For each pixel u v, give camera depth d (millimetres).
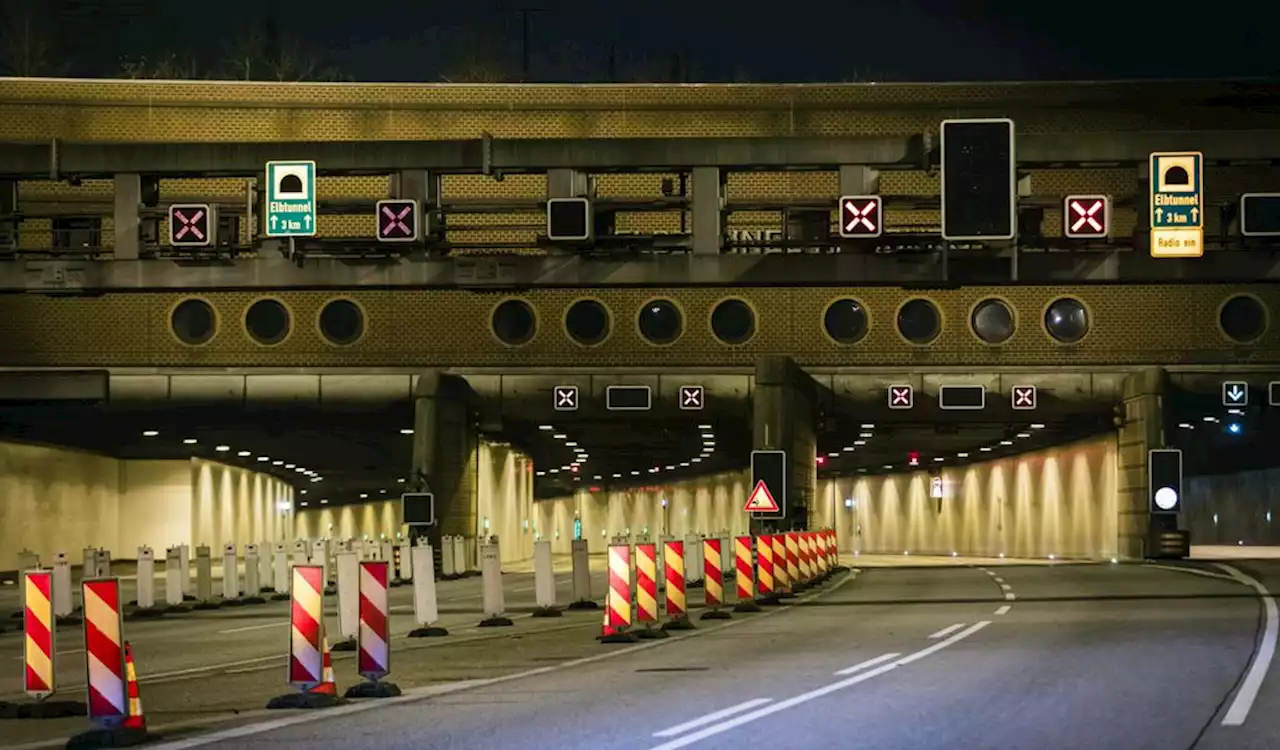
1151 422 65500
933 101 67000
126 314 66938
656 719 16078
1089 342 67125
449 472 65500
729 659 22984
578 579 38938
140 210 36969
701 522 144625
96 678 15086
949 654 22531
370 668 19016
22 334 67000
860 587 45719
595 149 36500
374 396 66375
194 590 56969
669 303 67188
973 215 34969
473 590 53750
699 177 36438
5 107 67000
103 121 67250
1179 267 35812
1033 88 67000
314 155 36656
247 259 36781
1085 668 20094
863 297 67312
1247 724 14711
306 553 51781
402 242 36281
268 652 28297
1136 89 66750
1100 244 36375
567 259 36656
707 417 67188
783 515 61344
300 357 67125
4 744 15711
